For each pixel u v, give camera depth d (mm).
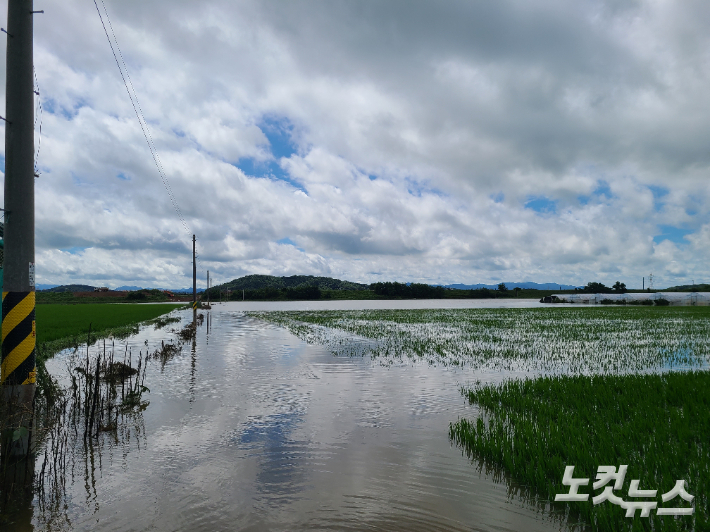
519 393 11227
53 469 6406
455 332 29688
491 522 4957
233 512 5141
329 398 10961
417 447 7438
